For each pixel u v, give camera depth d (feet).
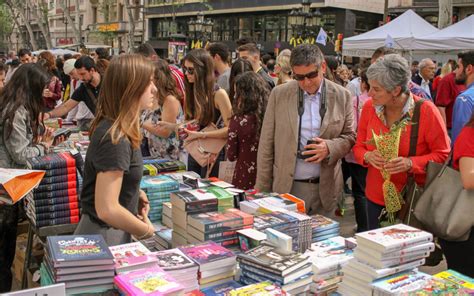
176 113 14.94
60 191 9.64
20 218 12.24
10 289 11.59
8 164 11.10
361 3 86.94
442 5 39.91
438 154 9.55
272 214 8.98
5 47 177.68
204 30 58.13
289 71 18.60
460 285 7.04
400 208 9.86
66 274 6.23
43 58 27.73
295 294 7.10
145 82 7.29
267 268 7.01
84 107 18.67
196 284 7.07
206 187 10.09
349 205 19.34
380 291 6.80
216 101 14.93
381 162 9.75
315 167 11.16
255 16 99.66
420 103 9.75
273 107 11.48
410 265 7.41
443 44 32.94
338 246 8.46
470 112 11.27
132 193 7.66
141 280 6.35
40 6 107.65
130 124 7.20
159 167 12.00
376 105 9.75
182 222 8.72
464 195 8.71
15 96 11.16
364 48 37.65
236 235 8.30
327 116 10.97
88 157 7.36
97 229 7.61
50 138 12.73
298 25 50.83
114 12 136.46
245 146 13.44
